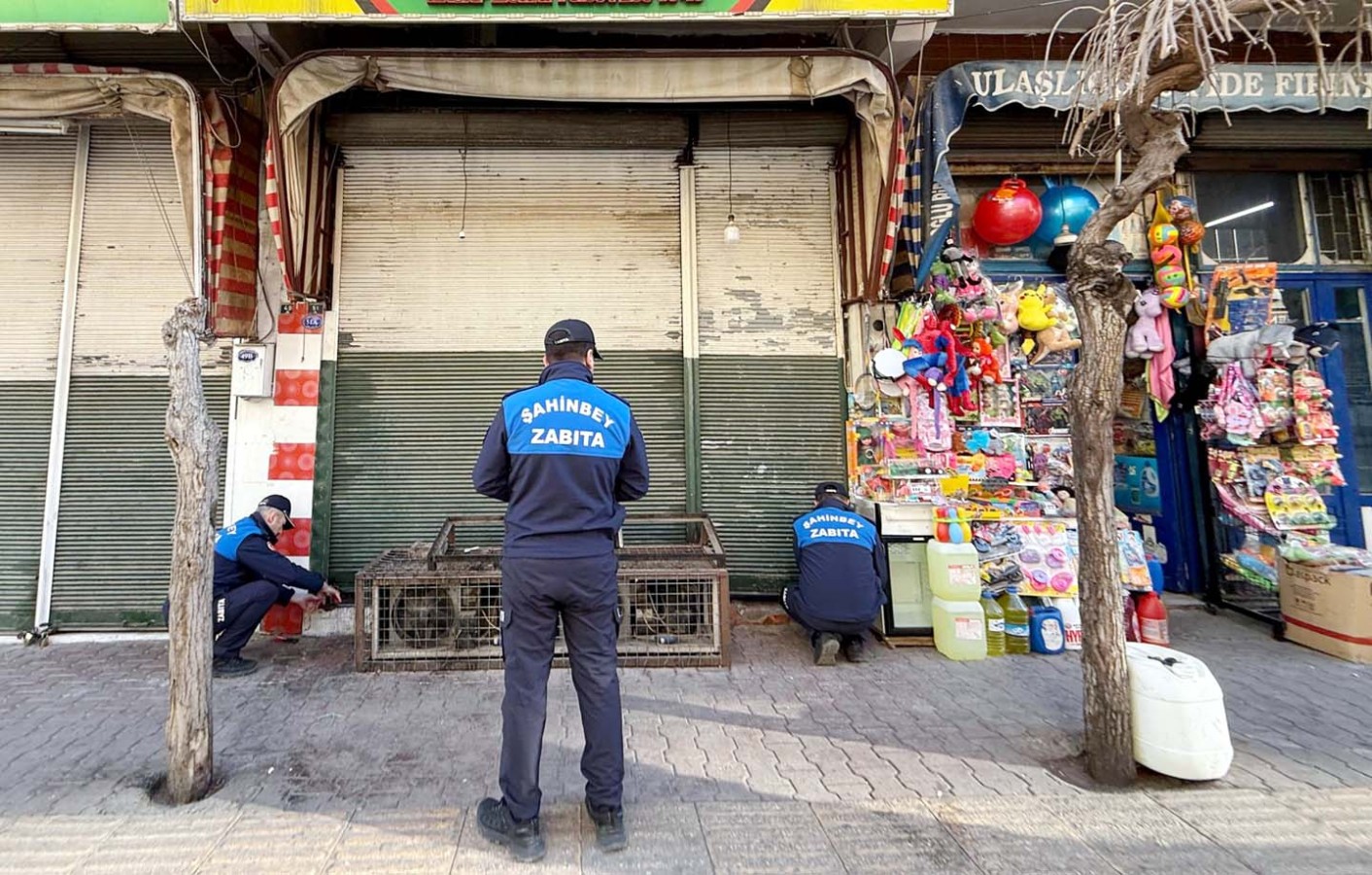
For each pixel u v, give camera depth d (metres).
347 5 3.61
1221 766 2.52
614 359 4.86
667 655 3.85
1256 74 4.45
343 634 4.41
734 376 4.90
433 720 3.14
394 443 4.71
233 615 3.68
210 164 4.27
